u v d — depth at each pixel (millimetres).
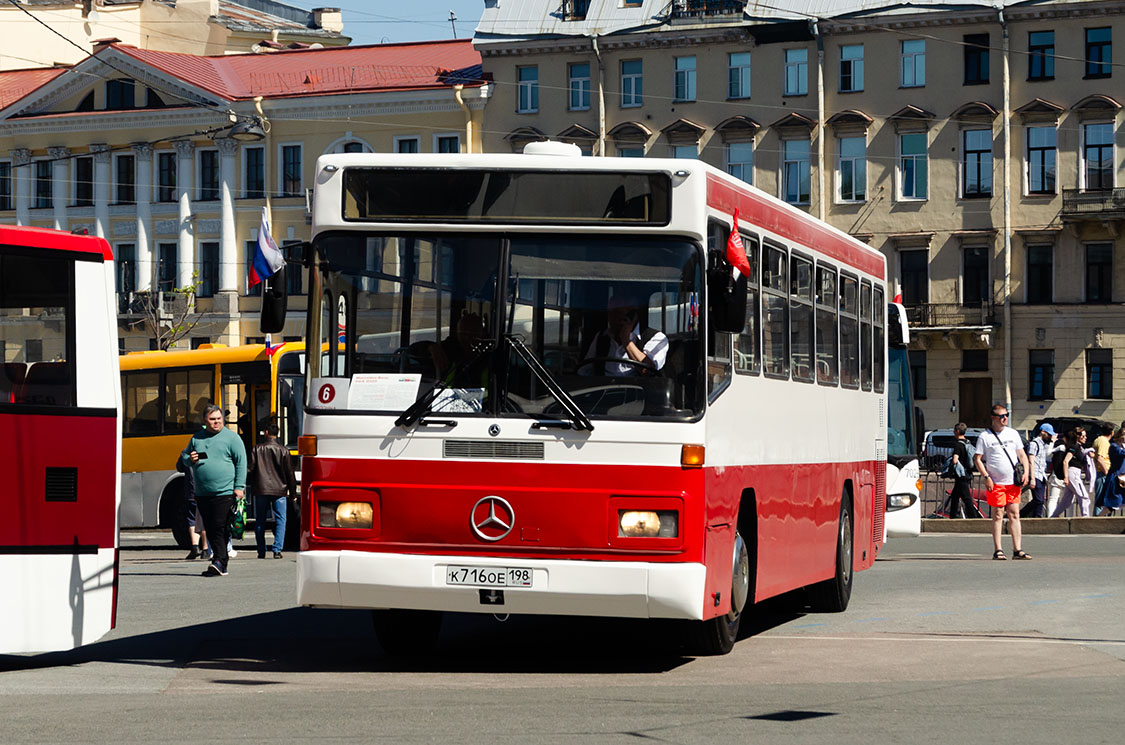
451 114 67125
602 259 11336
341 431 11391
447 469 11219
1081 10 59844
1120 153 60156
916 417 24141
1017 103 61125
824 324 15398
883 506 19000
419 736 8820
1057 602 17203
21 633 11758
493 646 13609
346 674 11734
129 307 69938
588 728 9133
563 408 11156
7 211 73062
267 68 71375
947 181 62062
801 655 12883
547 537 11094
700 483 11164
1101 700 10414
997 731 9133
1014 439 23812
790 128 63500
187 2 81062
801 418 14359
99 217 71625
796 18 63062
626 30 64875
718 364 11617
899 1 61969
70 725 9266
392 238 11523
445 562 11148
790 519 13984
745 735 8938
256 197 69438
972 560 24031
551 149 11797
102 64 71438
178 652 13227
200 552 25766
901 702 10281
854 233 63062
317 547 11383
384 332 11461
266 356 30156
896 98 62469
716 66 64500
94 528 12195
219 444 21719
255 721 9375
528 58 66312
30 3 81125
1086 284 60812
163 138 70438
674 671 11930
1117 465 33781
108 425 12312
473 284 11383
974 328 60906
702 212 11336
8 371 11805
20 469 11820
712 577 11453
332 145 68500
